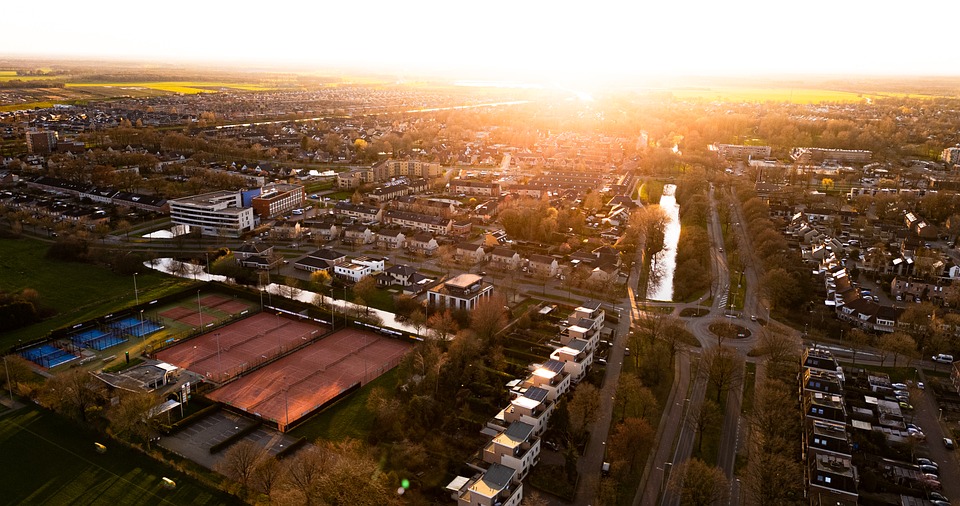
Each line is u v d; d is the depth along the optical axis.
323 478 176.75
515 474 190.88
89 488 190.00
